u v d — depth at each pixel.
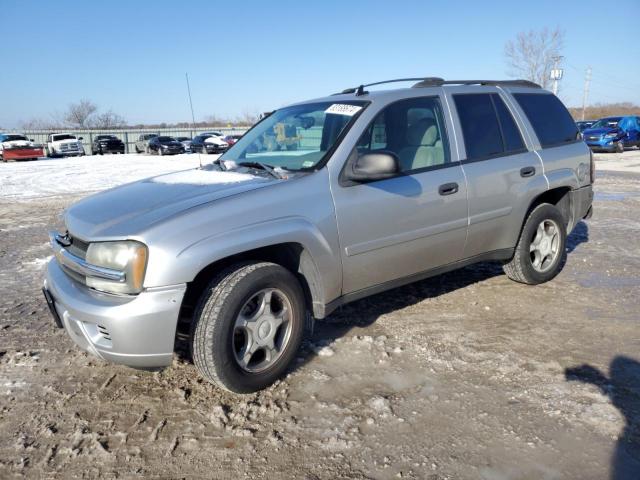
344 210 3.31
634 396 2.95
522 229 4.57
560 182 4.68
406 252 3.69
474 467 2.41
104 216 3.04
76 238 3.08
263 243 2.95
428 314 4.22
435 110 4.00
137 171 19.59
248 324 2.97
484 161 4.16
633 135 23.23
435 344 3.66
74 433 2.77
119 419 2.89
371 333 3.88
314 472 2.42
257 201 3.02
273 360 3.12
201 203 2.94
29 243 7.34
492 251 4.39
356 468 2.43
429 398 2.98
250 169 3.65
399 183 3.59
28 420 2.90
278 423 2.80
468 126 4.16
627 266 5.43
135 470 2.47
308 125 3.82
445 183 3.83
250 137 4.30
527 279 4.71
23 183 15.89
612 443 2.54
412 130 3.82
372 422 2.78
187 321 3.13
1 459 2.57
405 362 3.42
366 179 3.32
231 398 3.06
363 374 3.28
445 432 2.67
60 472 2.47
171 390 3.18
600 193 10.91
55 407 3.02
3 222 9.08
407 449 2.55
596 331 3.82
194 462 2.51
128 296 2.74
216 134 37.41
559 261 4.89
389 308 4.36
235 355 2.92
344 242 3.33
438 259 3.96
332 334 3.87
